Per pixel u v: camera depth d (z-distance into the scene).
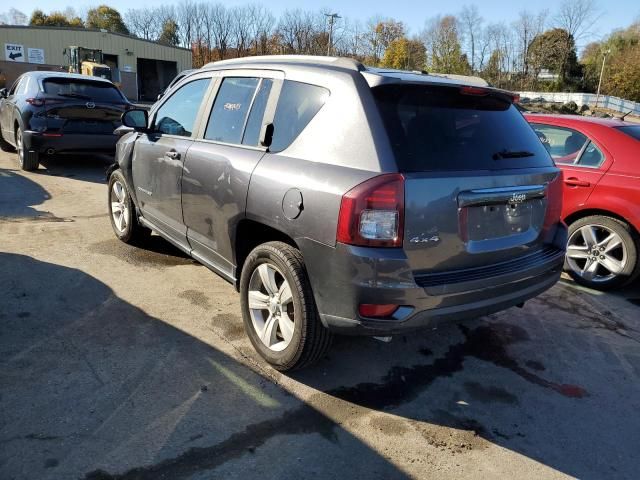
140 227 5.18
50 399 2.81
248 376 3.17
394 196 2.55
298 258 2.95
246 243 3.49
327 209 2.68
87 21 83.81
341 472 2.47
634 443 2.83
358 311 2.66
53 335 3.47
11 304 3.87
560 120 5.40
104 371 3.11
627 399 3.24
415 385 3.24
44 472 2.32
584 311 4.54
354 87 2.85
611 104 60.66
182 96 4.40
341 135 2.80
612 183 4.81
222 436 2.64
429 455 2.63
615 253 4.98
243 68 3.74
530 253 3.25
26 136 8.31
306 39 64.50
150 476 2.35
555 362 3.64
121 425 2.66
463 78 3.54
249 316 3.38
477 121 3.11
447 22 66.62
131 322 3.73
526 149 3.30
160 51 47.59
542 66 69.88
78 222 6.07
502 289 2.97
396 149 2.66
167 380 3.07
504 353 3.72
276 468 2.46
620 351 3.85
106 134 8.83
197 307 4.04
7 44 39.56
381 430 2.79
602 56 71.19
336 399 3.03
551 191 3.34
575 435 2.87
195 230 3.93
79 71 34.56
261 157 3.20
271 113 3.30
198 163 3.75
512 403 3.13
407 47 68.62
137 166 4.75
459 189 2.74
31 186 7.75
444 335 3.93
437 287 2.68
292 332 3.07
